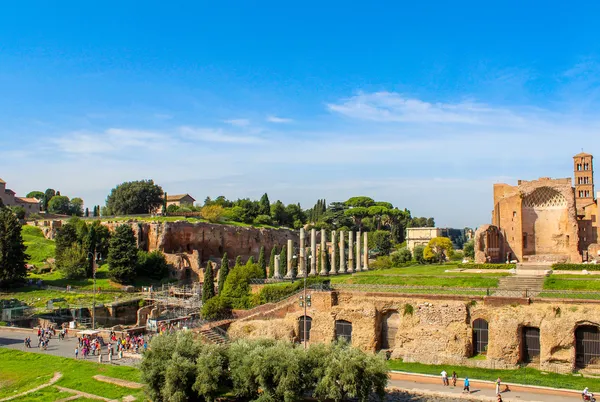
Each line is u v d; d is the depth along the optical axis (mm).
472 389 52188
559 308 59406
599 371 56125
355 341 67375
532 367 59188
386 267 132500
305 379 47344
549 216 105500
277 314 73500
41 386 53594
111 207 185625
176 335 52750
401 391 52000
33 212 198125
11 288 99625
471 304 63906
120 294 102625
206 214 171000
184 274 129875
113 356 64188
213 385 46875
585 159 126312
